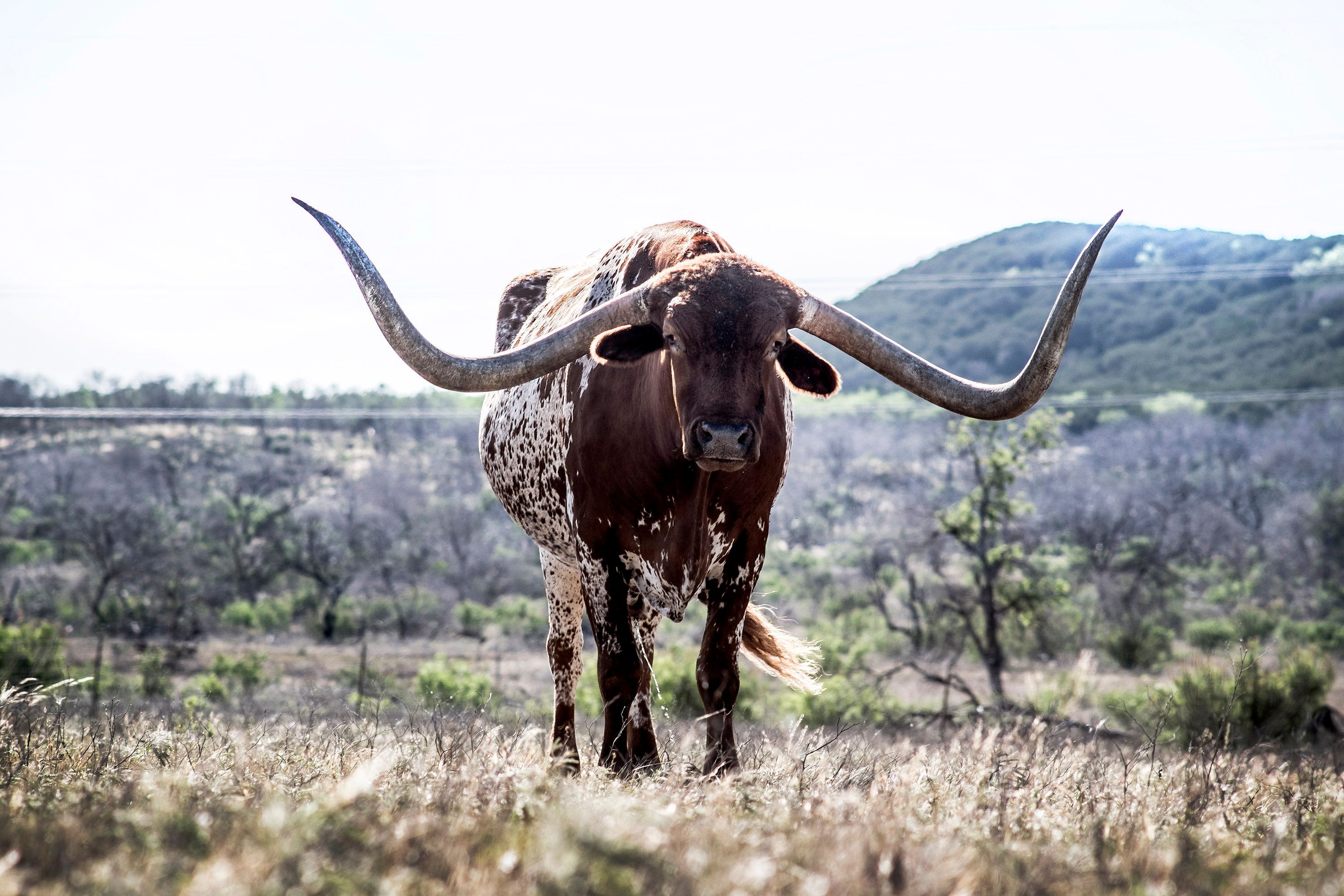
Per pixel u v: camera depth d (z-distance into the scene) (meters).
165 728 9.13
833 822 5.13
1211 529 94.62
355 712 11.59
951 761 8.20
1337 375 193.75
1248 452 138.88
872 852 4.26
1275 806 7.25
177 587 72.19
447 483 124.50
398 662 52.12
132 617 69.56
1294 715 18.88
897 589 69.75
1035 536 66.44
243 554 84.62
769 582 76.44
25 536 102.06
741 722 20.28
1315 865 5.11
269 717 12.03
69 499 102.94
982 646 39.44
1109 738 12.34
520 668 47.16
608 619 8.73
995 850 4.70
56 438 151.38
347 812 4.83
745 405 7.31
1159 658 48.34
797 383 8.20
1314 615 76.25
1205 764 7.65
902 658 47.78
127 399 170.25
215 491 118.38
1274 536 95.25
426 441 165.50
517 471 10.48
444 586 86.81
